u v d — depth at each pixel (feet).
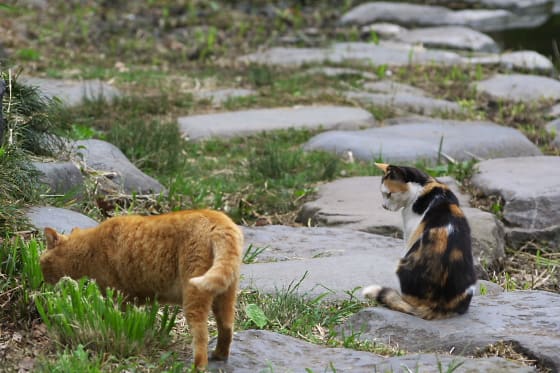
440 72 68.85
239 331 26.81
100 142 42.70
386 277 31.81
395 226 38.81
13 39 71.00
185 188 41.83
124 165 41.11
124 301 24.90
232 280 22.58
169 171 45.24
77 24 80.33
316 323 28.55
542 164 46.50
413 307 28.35
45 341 25.12
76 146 41.32
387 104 59.41
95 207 36.52
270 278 31.68
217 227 22.63
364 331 27.76
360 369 23.99
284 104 58.90
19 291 26.71
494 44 80.33
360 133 52.39
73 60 67.62
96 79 62.03
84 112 52.06
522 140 52.06
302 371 23.76
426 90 64.44
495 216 39.83
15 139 33.88
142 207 38.91
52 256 25.45
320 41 80.12
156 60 69.67
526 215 40.32
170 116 54.90
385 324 27.71
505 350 25.46
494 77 67.51
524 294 30.53
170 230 23.41
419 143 50.14
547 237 39.55
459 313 28.04
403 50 76.02
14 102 35.88
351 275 31.89
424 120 56.70
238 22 86.33
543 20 92.22
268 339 25.95
